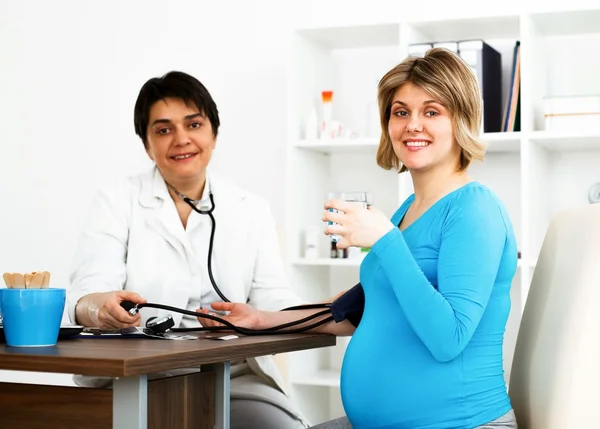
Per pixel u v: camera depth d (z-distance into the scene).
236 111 3.48
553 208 3.07
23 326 1.38
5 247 3.84
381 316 1.54
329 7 3.37
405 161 1.62
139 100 2.17
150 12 3.63
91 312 1.76
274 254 2.25
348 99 3.37
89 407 1.31
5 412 1.37
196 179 2.18
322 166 3.30
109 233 2.13
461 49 2.92
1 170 3.84
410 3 3.26
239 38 3.49
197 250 2.14
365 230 1.46
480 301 1.45
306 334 1.78
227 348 1.42
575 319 1.48
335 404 3.33
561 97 2.80
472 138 1.60
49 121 3.78
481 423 1.48
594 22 2.88
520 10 3.12
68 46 3.75
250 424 2.10
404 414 1.50
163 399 1.37
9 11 3.84
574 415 1.43
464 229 1.48
